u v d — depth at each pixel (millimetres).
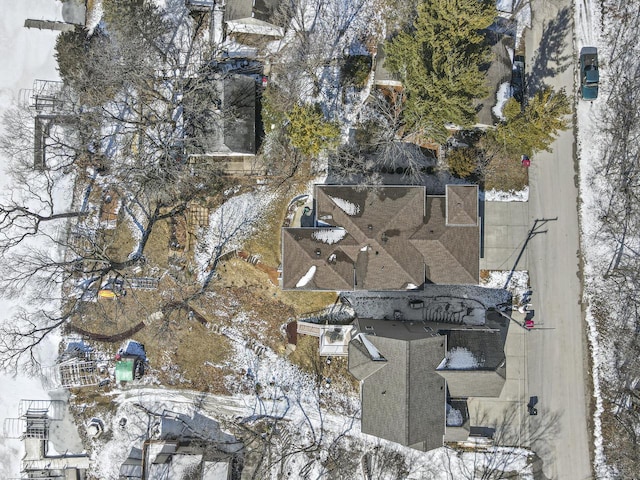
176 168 33531
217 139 32594
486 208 34031
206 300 35000
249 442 34875
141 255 35000
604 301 33875
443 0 26438
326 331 34000
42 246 35375
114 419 35031
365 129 34219
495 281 34062
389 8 34656
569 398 33969
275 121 34250
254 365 34906
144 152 34344
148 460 34469
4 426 34969
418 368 29344
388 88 34500
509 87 32188
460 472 34188
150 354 35062
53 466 34875
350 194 31688
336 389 34781
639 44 34031
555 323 34031
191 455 33906
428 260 31406
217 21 35000
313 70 34281
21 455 35062
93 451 35031
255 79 34500
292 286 31672
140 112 33781
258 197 34875
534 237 34062
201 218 34906
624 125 33875
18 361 34906
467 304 34125
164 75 35000
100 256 33031
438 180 34062
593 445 33781
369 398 30672
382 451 34562
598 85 33719
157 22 35031
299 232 31750
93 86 34094
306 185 34625
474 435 34031
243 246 34812
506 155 33844
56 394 35156
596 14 34188
